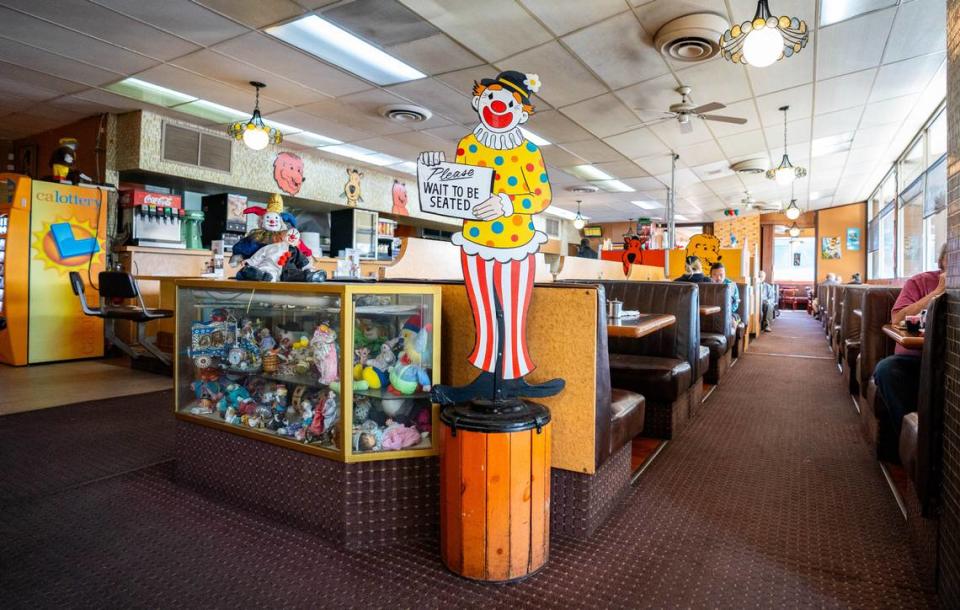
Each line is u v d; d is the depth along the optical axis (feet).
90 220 19.61
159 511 7.43
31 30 14.21
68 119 21.86
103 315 16.58
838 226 49.57
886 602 5.50
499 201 6.19
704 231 58.70
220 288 8.04
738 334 22.21
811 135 25.45
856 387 15.05
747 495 8.24
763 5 12.03
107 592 5.53
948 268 5.41
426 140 24.80
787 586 5.77
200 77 17.46
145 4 12.91
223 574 5.90
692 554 6.44
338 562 6.20
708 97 19.81
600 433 6.84
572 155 28.50
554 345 6.84
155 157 21.15
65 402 13.38
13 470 8.84
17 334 18.19
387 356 7.02
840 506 7.84
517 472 5.75
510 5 13.19
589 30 14.48
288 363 7.47
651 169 32.01
